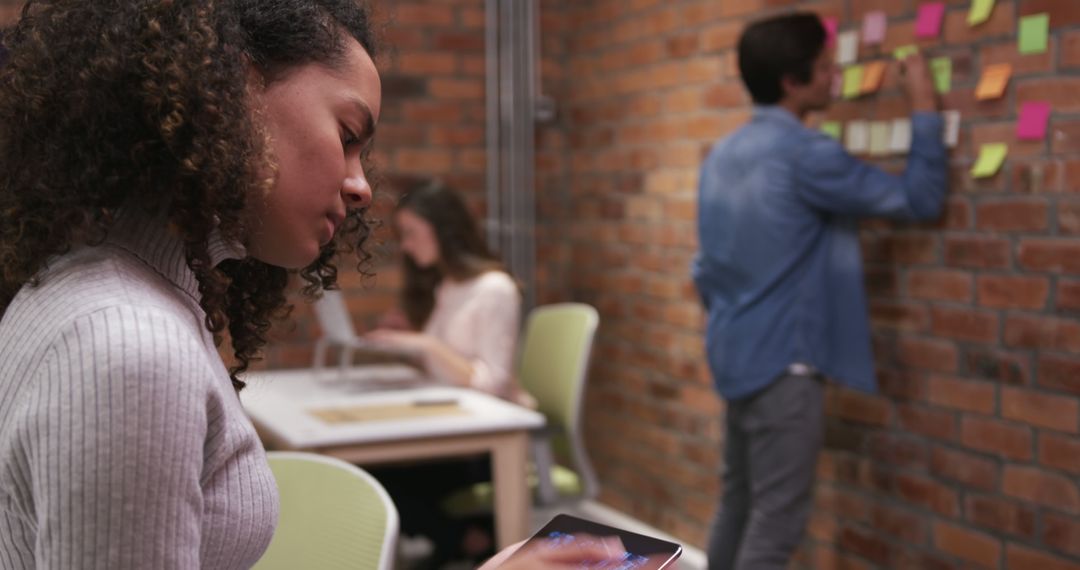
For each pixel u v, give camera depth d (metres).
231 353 1.12
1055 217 2.39
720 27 3.47
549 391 3.41
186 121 0.83
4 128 0.85
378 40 1.02
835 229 2.73
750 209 2.70
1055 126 2.38
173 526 0.77
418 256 3.37
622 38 3.97
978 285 2.59
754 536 2.71
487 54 4.27
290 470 1.50
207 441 0.86
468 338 3.29
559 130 4.36
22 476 0.79
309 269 1.18
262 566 1.47
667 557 0.95
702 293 2.91
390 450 2.70
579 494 3.18
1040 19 2.40
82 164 0.83
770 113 2.71
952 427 2.68
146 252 0.88
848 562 3.02
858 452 2.97
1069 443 2.38
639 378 3.96
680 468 3.75
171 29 0.83
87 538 0.75
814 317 2.69
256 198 0.89
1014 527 2.52
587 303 4.27
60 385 0.77
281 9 0.90
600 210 4.16
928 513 2.76
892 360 2.84
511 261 4.30
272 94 0.90
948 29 2.63
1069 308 2.37
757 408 2.71
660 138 3.79
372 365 4.08
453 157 4.25
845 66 2.95
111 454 0.75
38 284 0.85
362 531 1.38
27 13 0.88
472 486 3.29
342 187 0.96
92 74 0.82
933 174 2.60
